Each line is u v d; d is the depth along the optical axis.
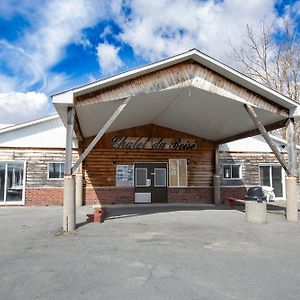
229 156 17.88
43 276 5.04
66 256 6.21
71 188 8.83
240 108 11.33
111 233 8.47
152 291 4.43
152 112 14.11
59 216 11.63
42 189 15.44
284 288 4.59
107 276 5.04
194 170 17.23
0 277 4.98
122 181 16.36
